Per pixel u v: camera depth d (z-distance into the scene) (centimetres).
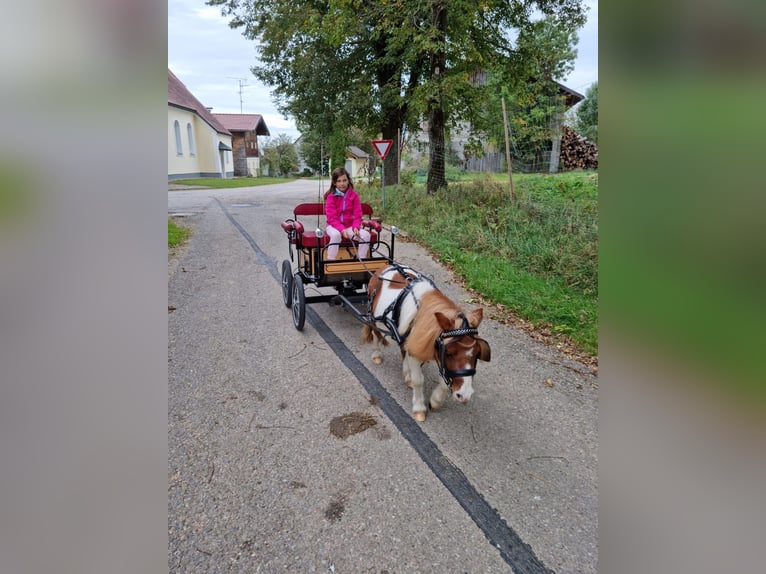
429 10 1103
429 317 358
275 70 1912
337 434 378
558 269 745
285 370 484
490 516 298
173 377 461
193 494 308
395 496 312
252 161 5216
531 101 1423
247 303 682
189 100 3491
